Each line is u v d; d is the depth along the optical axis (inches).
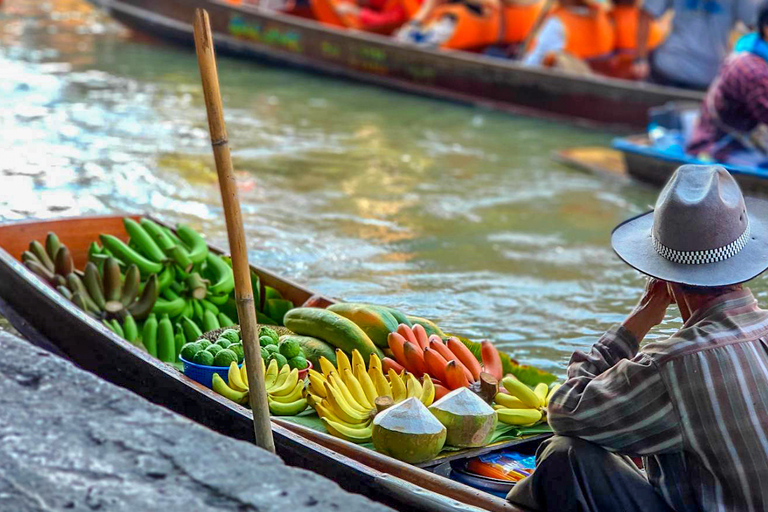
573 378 198.8
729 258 184.4
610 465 194.1
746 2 729.0
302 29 896.3
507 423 263.4
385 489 213.2
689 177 187.0
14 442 165.8
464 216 537.3
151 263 351.3
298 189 568.7
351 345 290.7
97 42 1019.9
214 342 289.6
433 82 846.5
